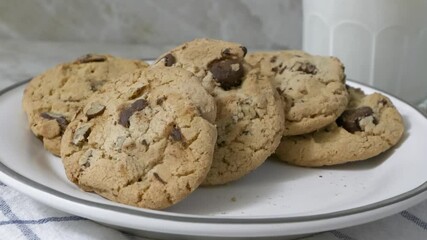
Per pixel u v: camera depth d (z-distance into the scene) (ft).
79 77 1.46
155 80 1.28
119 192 1.17
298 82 1.40
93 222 1.20
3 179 1.19
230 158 1.27
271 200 1.24
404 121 1.46
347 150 1.35
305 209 1.22
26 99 1.43
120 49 2.03
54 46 2.03
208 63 1.35
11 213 1.22
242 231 1.07
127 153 1.20
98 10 2.04
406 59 1.71
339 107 1.37
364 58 1.71
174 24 2.07
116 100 1.27
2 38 2.06
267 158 1.38
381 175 1.32
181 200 1.19
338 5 1.68
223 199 1.23
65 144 1.25
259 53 1.51
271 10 2.05
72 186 1.22
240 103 1.30
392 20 1.66
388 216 1.19
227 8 2.05
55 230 1.18
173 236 1.16
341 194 1.27
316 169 1.35
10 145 1.32
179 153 1.18
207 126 1.20
